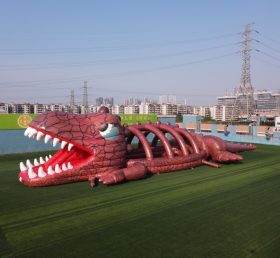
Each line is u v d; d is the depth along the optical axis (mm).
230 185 10914
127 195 9406
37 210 7977
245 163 15555
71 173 10375
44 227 6887
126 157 12211
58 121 10258
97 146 10648
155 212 7949
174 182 11172
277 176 12516
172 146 14828
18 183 10703
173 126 15273
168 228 6934
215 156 14953
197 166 14188
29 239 6281
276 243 6270
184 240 6336
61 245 6031
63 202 8633
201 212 8016
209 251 5883
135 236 6484
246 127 29703
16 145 18625
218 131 31016
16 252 5730
